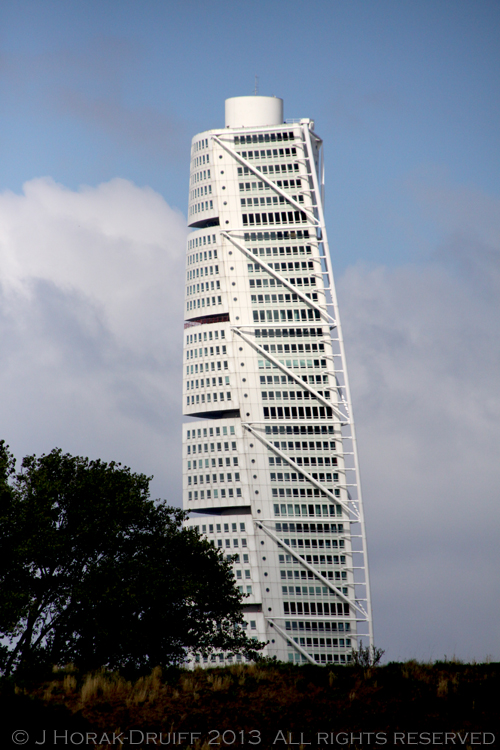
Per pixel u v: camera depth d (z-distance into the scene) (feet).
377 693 184.85
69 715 177.88
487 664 201.57
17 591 244.83
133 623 260.62
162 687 195.52
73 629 251.39
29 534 251.19
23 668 213.87
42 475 262.26
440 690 182.09
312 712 179.63
